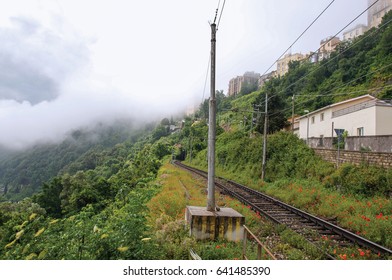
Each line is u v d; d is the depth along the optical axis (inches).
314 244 293.6
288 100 2158.0
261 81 4119.1
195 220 293.0
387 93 1385.3
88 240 186.7
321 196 567.2
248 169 1136.8
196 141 2642.7
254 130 1638.8
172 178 981.8
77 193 1108.5
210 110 335.0
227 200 546.3
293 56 3454.7
